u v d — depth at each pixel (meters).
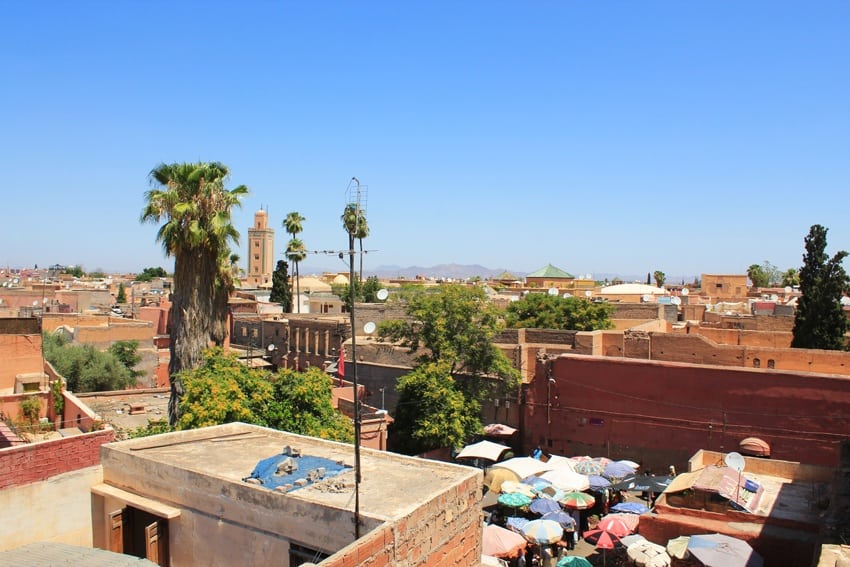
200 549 10.98
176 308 24.77
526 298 57.56
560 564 21.33
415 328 37.44
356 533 9.37
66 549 10.04
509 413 36.28
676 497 23.81
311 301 80.81
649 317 56.41
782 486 25.34
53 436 22.03
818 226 46.19
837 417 28.08
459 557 10.88
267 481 11.06
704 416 30.78
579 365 34.00
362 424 29.00
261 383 23.47
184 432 14.09
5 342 27.77
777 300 81.25
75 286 103.62
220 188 25.22
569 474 28.27
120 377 39.62
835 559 11.06
